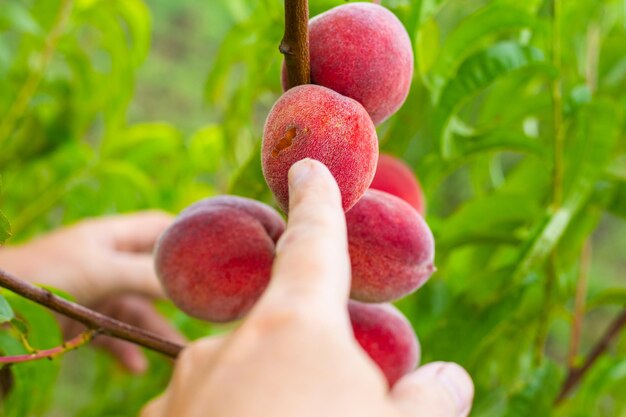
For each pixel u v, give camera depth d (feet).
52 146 3.23
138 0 3.05
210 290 1.59
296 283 0.99
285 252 1.04
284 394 0.89
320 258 1.01
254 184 1.82
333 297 0.98
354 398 0.90
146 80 6.08
